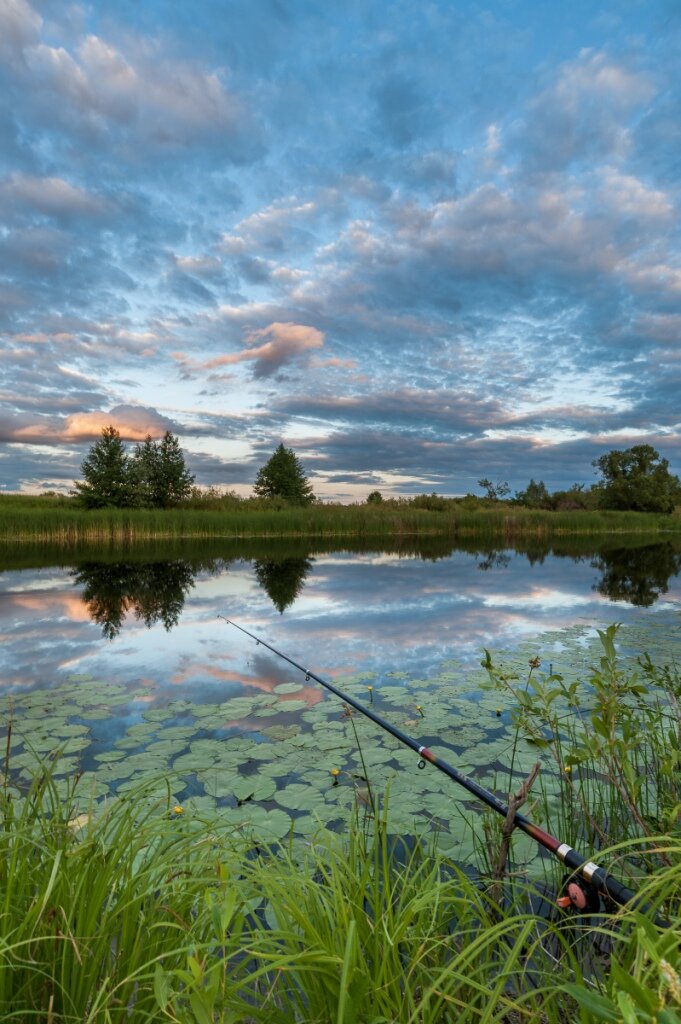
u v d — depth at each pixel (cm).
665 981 67
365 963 109
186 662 496
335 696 402
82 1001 109
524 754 299
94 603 797
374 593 909
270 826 224
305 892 134
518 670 461
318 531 2661
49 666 484
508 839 151
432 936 133
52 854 129
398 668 475
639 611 747
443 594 902
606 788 256
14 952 110
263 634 606
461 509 3562
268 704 385
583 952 149
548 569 1291
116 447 3269
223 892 124
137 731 335
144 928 124
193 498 3619
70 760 293
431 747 311
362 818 232
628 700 365
